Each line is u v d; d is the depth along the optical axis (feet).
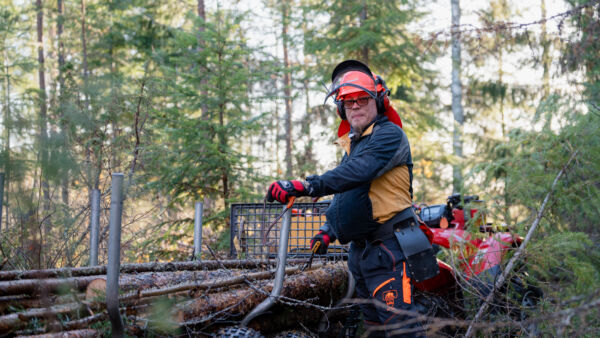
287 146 52.70
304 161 27.89
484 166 10.72
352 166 8.34
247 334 8.09
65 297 7.16
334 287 10.87
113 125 15.84
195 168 21.53
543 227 10.44
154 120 20.20
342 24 39.99
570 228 11.27
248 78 23.93
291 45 43.42
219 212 22.20
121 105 15.71
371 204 8.76
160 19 53.62
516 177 10.51
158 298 7.51
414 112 41.32
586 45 10.38
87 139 13.38
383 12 39.24
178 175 21.29
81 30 50.88
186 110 24.62
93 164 13.43
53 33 62.34
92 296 7.22
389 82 40.73
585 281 8.50
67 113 11.99
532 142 10.94
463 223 12.10
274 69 24.73
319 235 10.04
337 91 9.39
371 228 8.84
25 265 9.67
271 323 9.55
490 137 40.57
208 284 8.56
